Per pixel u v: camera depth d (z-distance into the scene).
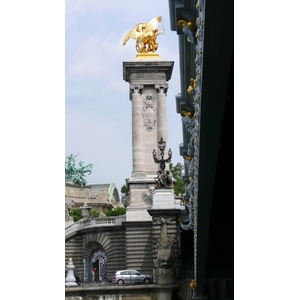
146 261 75.19
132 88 85.94
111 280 75.25
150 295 63.19
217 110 23.20
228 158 32.75
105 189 128.12
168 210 65.25
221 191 37.41
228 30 17.67
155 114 85.69
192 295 62.53
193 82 25.44
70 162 122.81
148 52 87.69
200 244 45.16
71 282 64.25
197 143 28.42
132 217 77.44
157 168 83.94
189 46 23.75
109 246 78.62
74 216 105.12
